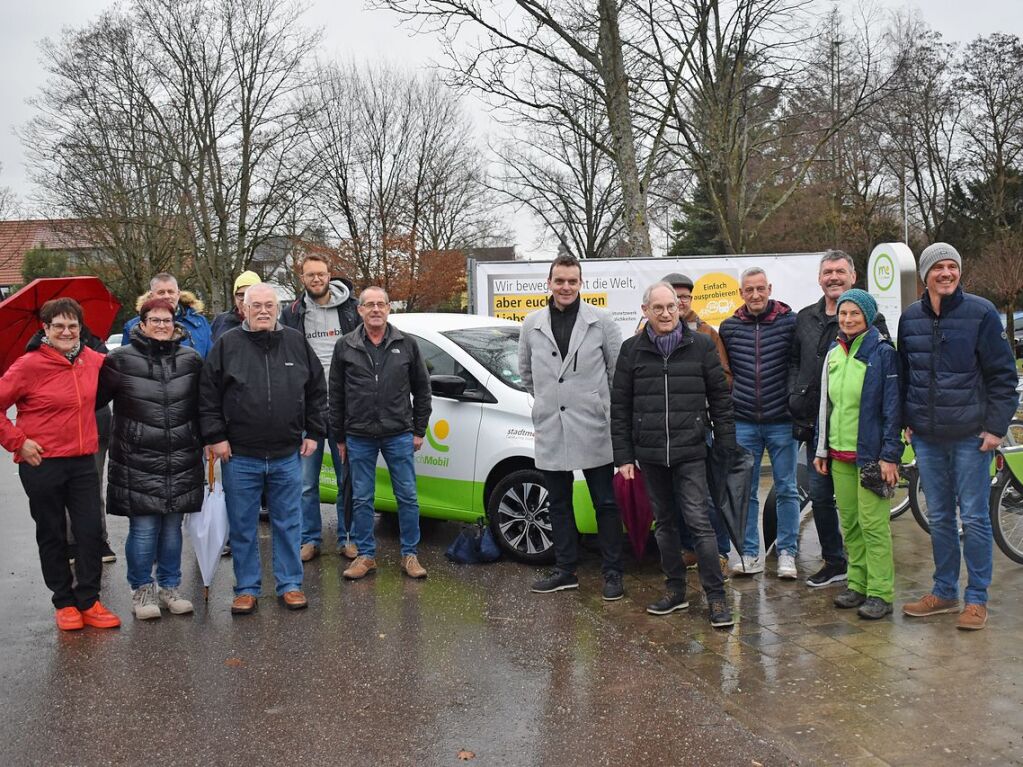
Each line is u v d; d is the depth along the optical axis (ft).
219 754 11.70
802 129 67.62
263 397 17.43
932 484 16.16
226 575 20.77
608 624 16.55
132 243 95.96
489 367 21.68
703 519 16.51
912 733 11.68
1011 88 106.83
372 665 14.71
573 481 19.31
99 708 13.23
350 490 21.53
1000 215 112.88
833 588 18.45
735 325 19.49
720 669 14.21
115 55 86.12
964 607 16.17
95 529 17.08
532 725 12.33
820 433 17.38
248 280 22.75
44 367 16.37
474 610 17.51
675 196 78.54
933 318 15.71
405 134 114.83
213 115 89.51
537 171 109.29
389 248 111.34
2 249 99.35
